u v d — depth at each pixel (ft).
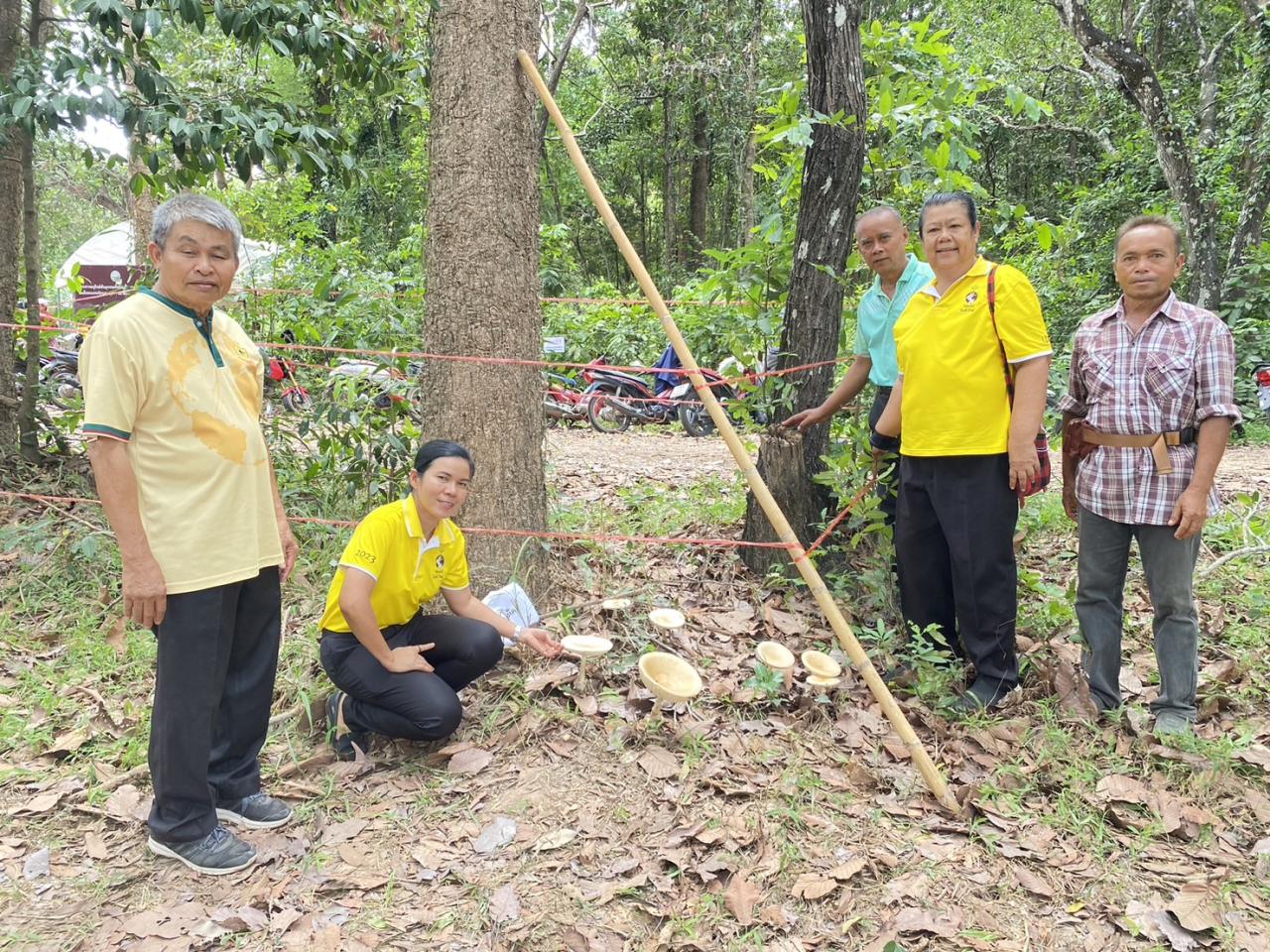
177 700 7.38
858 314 13.00
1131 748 9.64
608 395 31.17
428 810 8.55
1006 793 8.87
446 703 9.23
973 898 7.47
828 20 13.19
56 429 17.53
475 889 7.48
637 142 67.05
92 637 12.03
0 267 16.30
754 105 50.29
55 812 8.57
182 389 7.09
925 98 15.58
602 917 7.15
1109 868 7.84
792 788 8.78
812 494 14.02
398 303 18.66
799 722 10.14
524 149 11.96
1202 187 34.94
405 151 57.11
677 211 78.43
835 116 13.15
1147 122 28.66
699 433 28.76
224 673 7.68
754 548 14.15
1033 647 11.89
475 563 12.10
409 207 58.70
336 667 9.39
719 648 11.89
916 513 10.91
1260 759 9.37
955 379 10.16
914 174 16.10
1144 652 12.12
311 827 8.37
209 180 16.69
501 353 12.00
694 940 6.88
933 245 10.14
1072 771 9.11
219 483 7.35
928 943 6.95
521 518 12.28
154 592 7.00
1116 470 9.79
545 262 46.96
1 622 12.22
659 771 9.05
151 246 7.09
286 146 15.67
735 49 52.95
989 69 44.60
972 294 10.07
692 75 55.16
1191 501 9.26
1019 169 57.98
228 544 7.41
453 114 11.71
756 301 15.20
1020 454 9.93
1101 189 39.75
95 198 52.39
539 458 12.53
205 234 6.98
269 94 17.30
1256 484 20.10
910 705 10.56
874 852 8.00
